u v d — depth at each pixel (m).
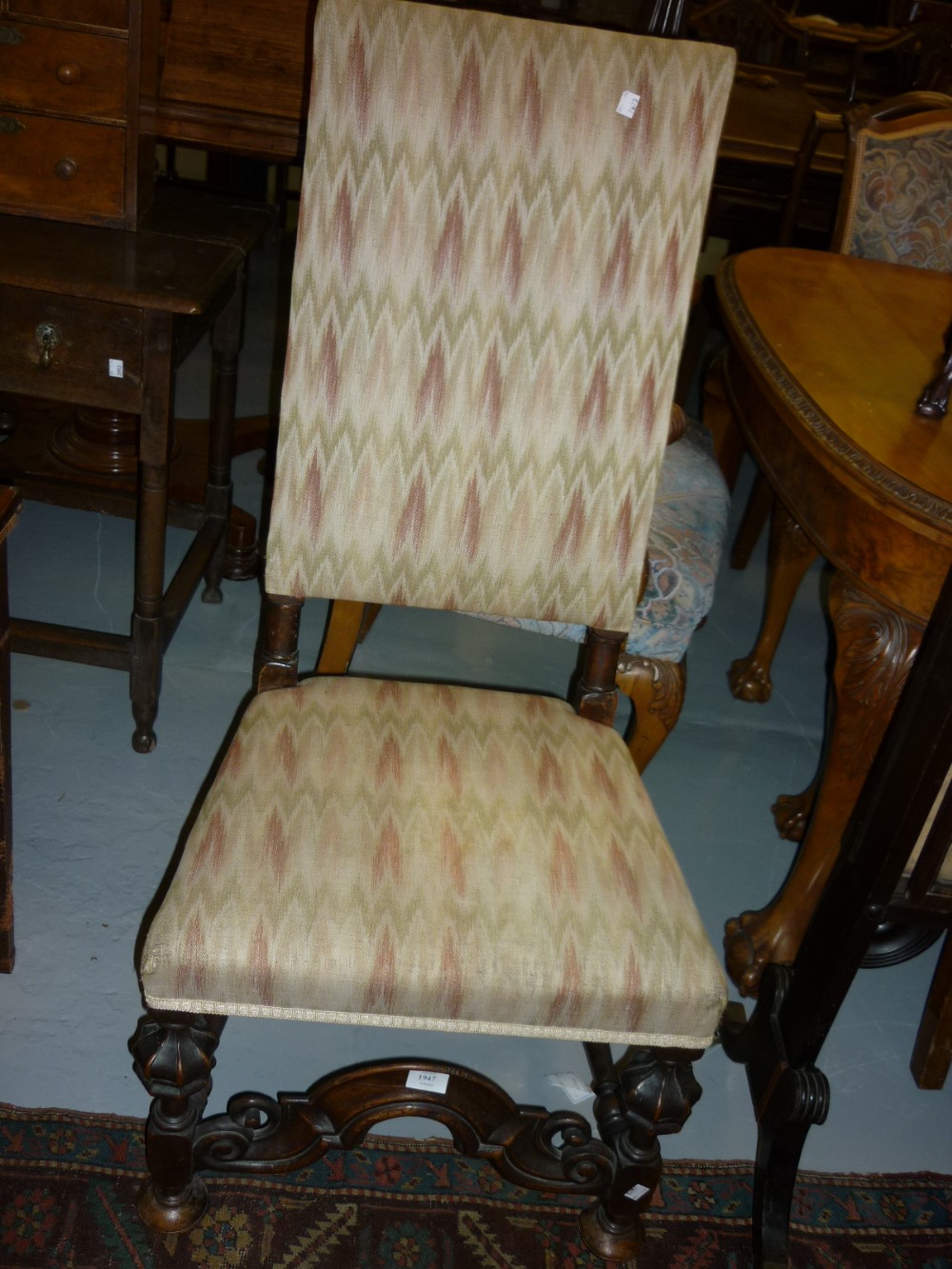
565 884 1.04
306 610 2.26
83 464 2.08
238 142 1.94
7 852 1.31
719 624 2.48
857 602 1.37
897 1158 1.41
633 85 1.05
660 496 1.72
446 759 1.15
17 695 1.89
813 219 2.98
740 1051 1.42
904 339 1.71
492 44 1.03
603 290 1.09
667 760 2.04
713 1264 1.25
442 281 1.08
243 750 1.12
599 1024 1.00
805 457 1.48
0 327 1.46
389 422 1.11
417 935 0.98
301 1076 1.38
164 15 1.88
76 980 1.44
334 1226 1.23
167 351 1.47
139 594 1.67
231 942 0.95
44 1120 1.27
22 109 1.56
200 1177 1.22
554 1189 1.20
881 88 4.33
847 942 1.14
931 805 1.05
